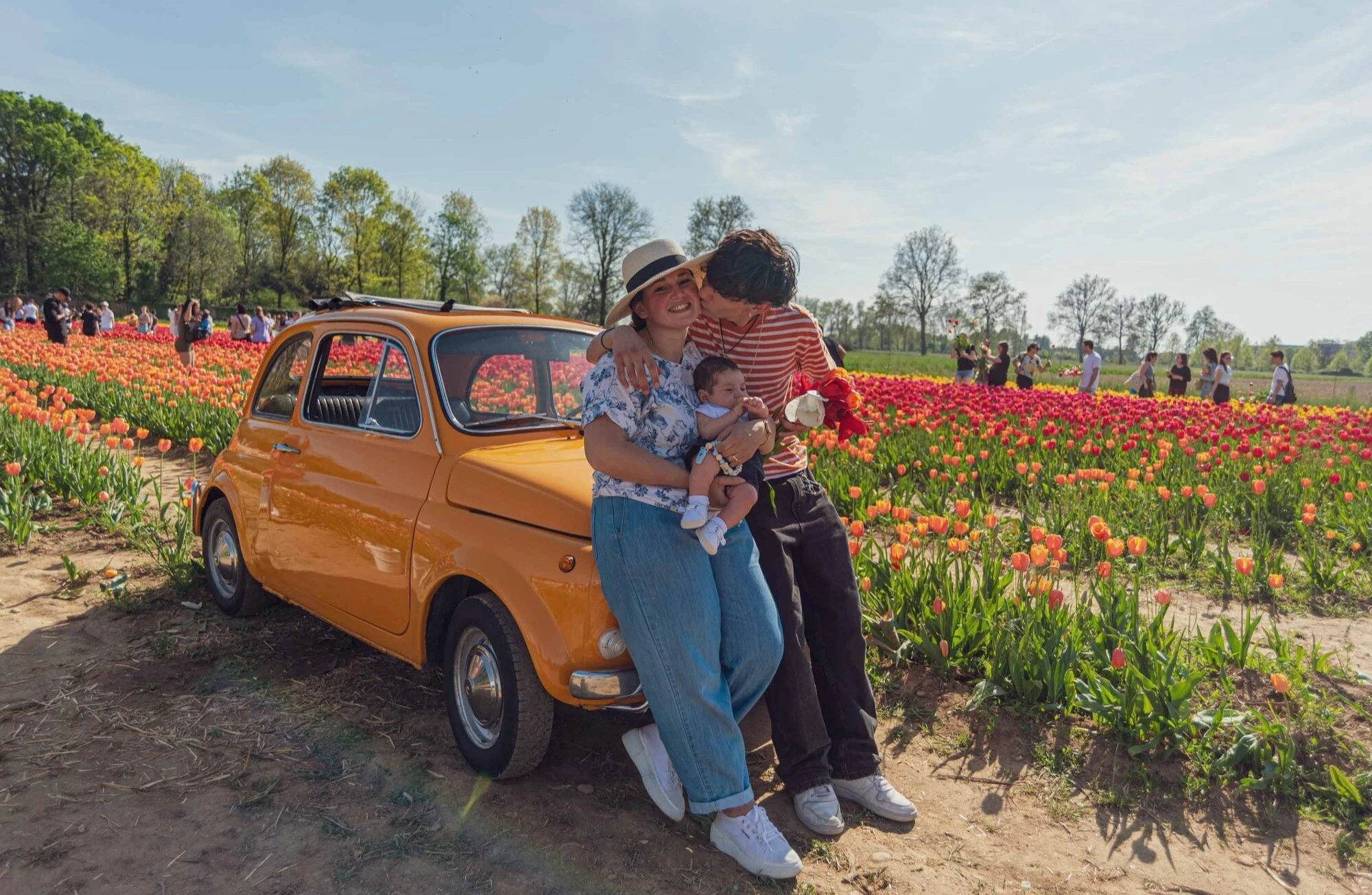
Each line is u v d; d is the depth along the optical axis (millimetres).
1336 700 4242
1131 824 3377
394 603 3699
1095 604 5789
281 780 3352
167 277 86000
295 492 4293
